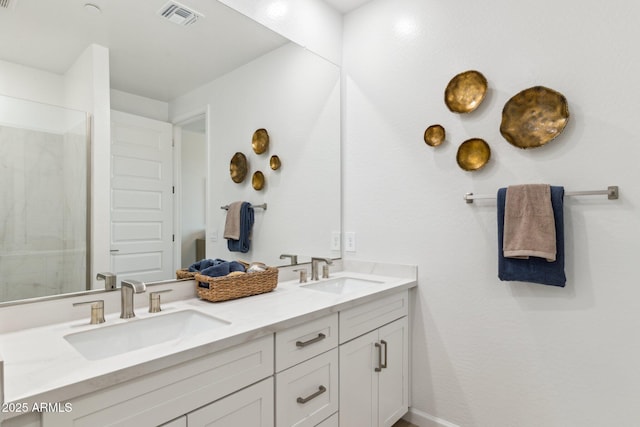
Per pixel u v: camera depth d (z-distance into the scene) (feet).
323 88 7.36
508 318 5.54
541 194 4.91
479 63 5.84
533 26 5.33
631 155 4.58
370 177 7.22
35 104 3.98
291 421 4.20
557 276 4.81
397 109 6.83
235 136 5.96
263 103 6.42
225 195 5.93
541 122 5.16
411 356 6.61
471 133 5.90
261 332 3.79
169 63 5.19
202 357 3.33
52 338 3.49
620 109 4.66
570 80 5.01
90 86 4.40
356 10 7.53
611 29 4.73
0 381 2.24
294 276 6.88
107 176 4.56
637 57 4.55
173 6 5.22
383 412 5.83
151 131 5.00
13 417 2.29
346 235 7.63
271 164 6.59
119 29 4.67
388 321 5.97
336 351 4.89
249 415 3.74
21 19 3.90
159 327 4.32
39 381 2.56
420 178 6.51
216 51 5.74
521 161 5.40
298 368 4.31
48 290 4.00
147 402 2.95
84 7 4.37
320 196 7.32
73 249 4.23
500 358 5.62
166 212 5.17
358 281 6.81
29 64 3.94
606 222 4.73
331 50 7.54
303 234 7.05
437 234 6.30
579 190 4.91
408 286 6.30
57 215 4.11
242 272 5.36
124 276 4.69
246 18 6.10
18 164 3.84
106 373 2.68
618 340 4.65
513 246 5.01
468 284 5.95
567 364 5.02
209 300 4.91
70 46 4.25
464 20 6.02
